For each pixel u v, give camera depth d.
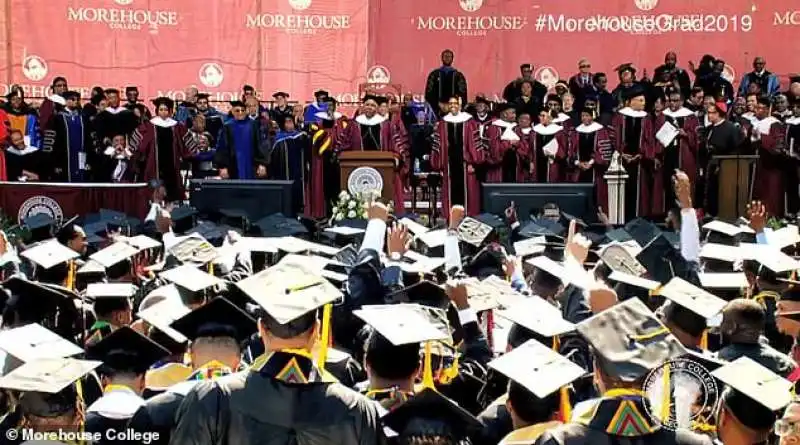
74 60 19.80
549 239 9.83
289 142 16.58
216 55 20.02
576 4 19.88
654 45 19.80
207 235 10.57
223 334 4.25
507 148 16.48
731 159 15.41
